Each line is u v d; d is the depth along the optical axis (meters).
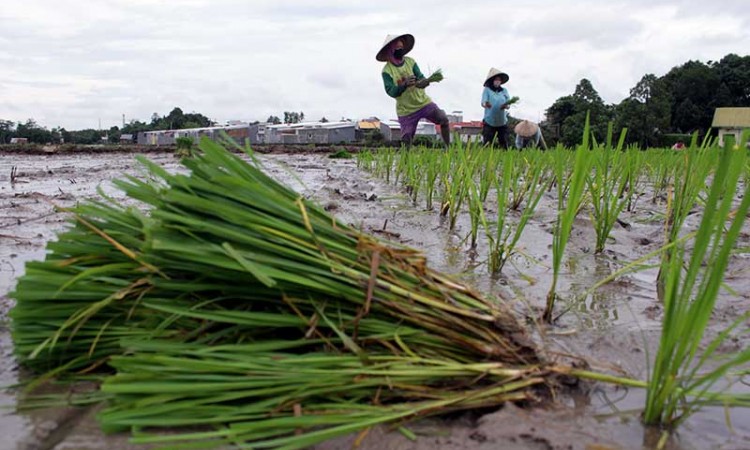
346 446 1.58
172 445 1.46
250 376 1.65
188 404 1.58
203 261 1.77
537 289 3.17
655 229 4.94
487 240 4.43
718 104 59.03
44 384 1.91
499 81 13.80
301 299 1.86
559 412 1.77
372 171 11.47
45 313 1.89
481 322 1.96
